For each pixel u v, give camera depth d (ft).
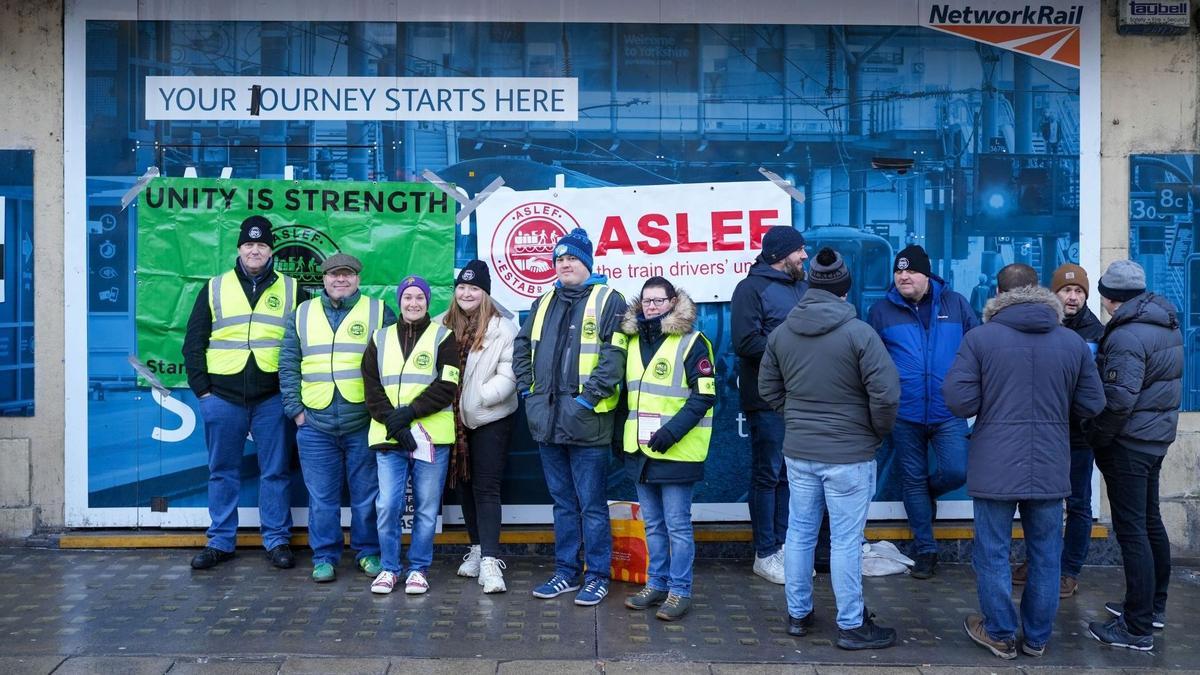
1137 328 16.44
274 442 20.48
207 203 21.66
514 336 19.60
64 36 21.59
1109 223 22.07
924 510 20.40
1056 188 22.03
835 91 21.91
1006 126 22.02
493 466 19.27
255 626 17.15
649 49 21.85
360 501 19.83
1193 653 16.56
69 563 20.57
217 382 20.22
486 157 21.86
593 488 18.33
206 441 20.90
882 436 16.33
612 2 21.79
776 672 15.55
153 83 21.65
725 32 21.86
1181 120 22.09
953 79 21.97
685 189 21.86
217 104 21.70
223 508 20.58
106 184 21.63
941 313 20.33
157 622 17.31
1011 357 15.65
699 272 21.90
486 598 18.70
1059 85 22.02
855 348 15.89
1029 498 15.52
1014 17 21.93
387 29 21.72
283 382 19.61
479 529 19.21
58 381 21.67
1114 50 22.02
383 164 21.81
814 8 21.85
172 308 21.67
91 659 15.71
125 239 21.67
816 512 16.69
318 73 21.72
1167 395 16.58
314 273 21.80
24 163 21.62
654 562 18.28
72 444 21.67
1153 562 16.81
